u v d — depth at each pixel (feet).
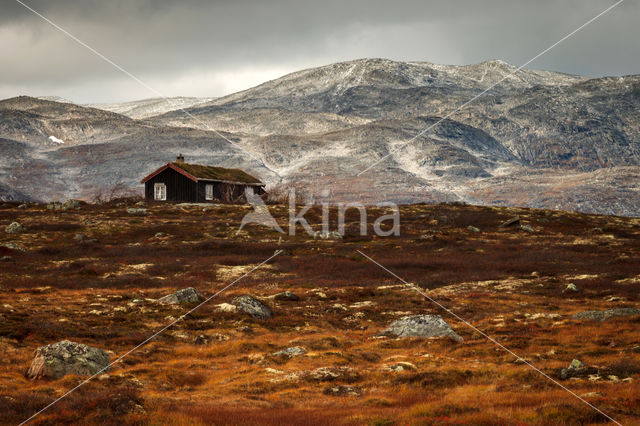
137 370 142.82
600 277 294.05
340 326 213.25
